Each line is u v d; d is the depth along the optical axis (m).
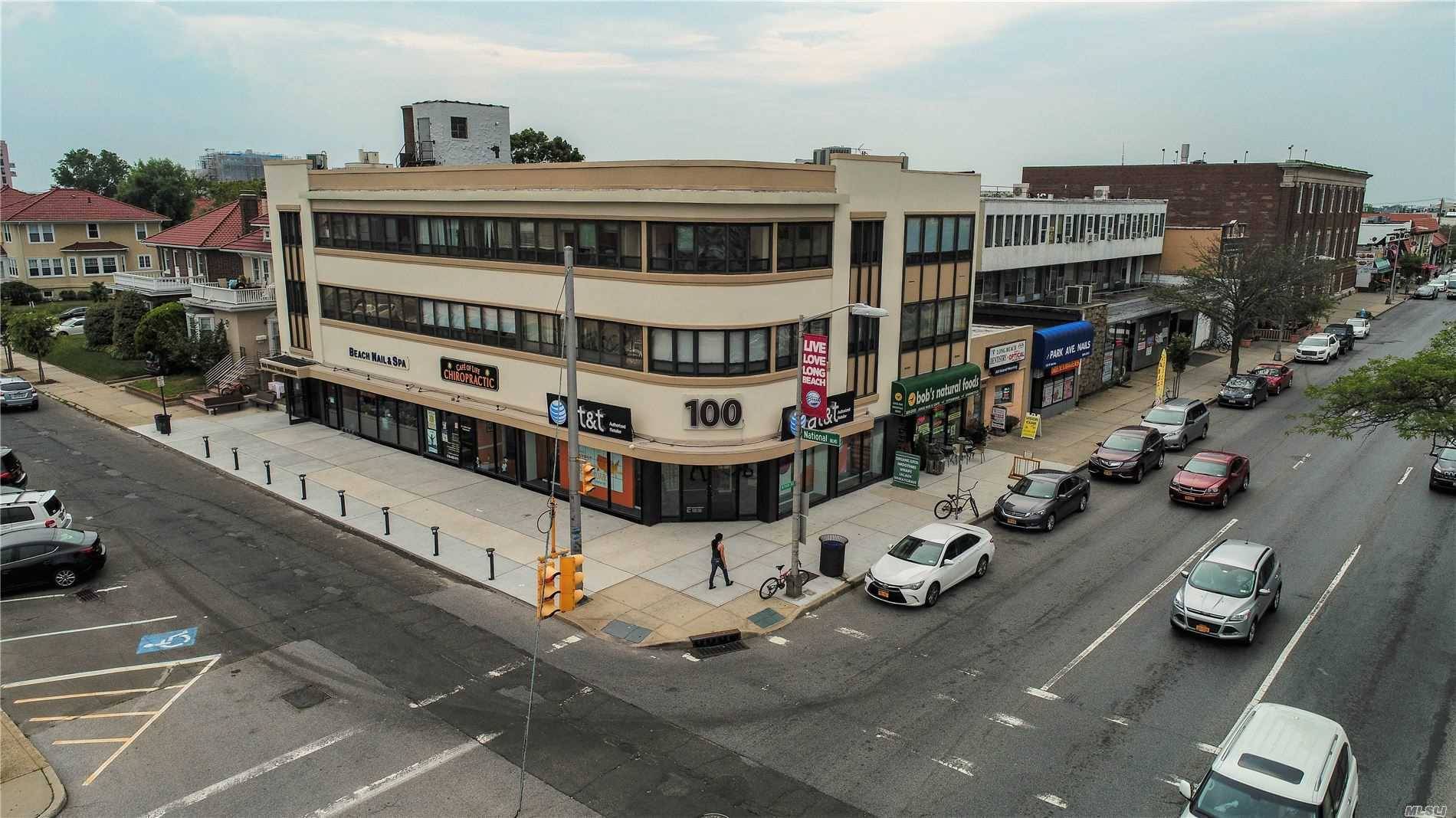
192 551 24.88
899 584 21.64
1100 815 13.89
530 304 28.66
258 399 42.25
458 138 39.03
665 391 25.72
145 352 48.31
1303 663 18.91
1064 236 49.22
